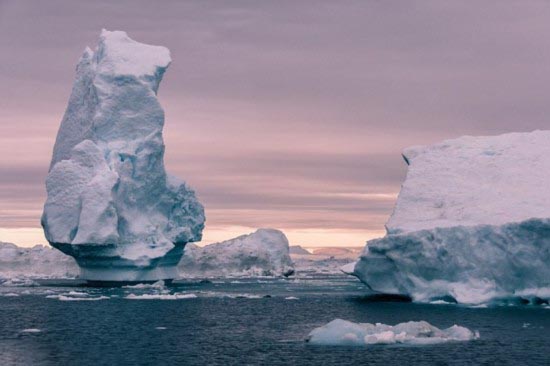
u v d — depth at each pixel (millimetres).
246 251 156875
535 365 46094
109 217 99375
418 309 72188
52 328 61219
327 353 49406
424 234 75938
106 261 102812
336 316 69250
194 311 73688
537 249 70438
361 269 82000
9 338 56062
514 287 72438
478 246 73562
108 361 47594
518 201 78750
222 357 48656
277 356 48750
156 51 111250
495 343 52438
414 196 83625
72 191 102312
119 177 102188
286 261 163375
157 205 107562
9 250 149125
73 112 111000
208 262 152500
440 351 49625
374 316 68312
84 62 112000
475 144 87562
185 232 109688
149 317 68500
